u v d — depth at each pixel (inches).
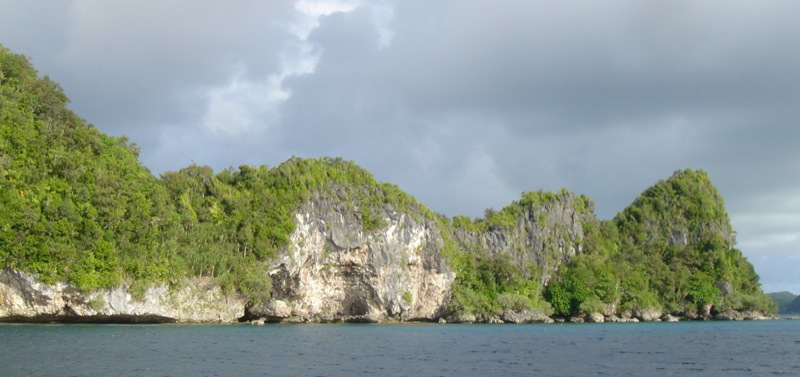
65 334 3257.9
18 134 4094.5
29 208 3814.0
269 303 5354.3
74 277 3885.3
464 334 4367.6
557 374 2245.3
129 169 4724.4
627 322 7062.0
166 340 3115.2
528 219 7628.0
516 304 6589.6
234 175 5935.0
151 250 4372.5
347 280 5944.9
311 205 5659.5
